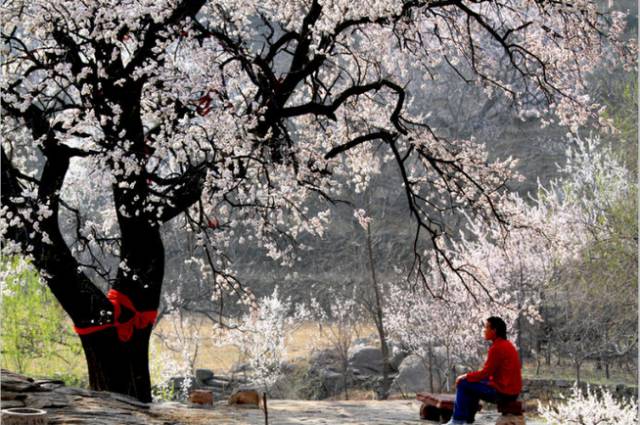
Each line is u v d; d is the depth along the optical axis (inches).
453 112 1760.6
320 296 1695.4
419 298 1048.2
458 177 625.0
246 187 514.3
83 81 462.0
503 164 613.0
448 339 1036.5
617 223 968.9
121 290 515.8
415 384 1168.2
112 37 432.1
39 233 481.7
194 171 488.4
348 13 539.8
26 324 822.5
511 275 989.8
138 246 516.1
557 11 573.9
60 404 411.5
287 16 608.4
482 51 654.5
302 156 559.8
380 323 1182.3
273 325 1237.7
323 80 693.3
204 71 465.4
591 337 959.6
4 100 458.6
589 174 1031.6
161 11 448.1
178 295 1261.1
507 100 669.3
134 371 514.0
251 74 503.2
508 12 639.1
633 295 941.2
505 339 426.0
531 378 939.3
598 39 585.6
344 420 501.0
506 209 625.6
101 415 399.5
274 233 576.7
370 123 688.4
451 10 629.3
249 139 487.2
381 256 1688.0
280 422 473.7
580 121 618.2
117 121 448.5
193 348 1387.8
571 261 962.7
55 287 498.6
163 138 459.8
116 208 516.4
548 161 1722.4
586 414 657.0
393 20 533.6
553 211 1042.1
